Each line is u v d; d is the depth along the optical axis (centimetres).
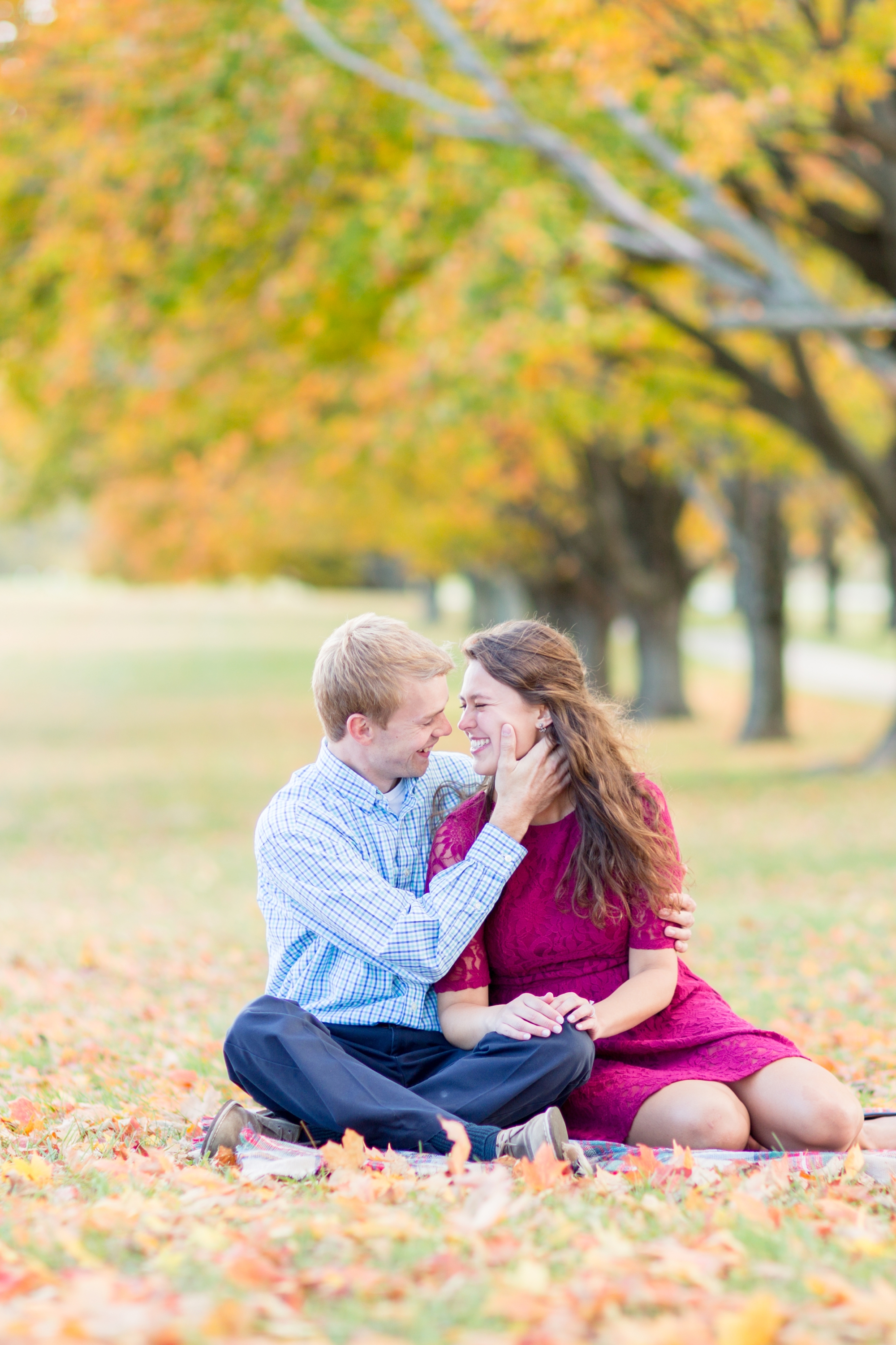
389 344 1666
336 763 447
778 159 1493
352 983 435
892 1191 372
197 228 1330
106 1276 278
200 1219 336
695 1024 433
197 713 3800
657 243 1306
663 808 436
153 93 1283
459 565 3934
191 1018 708
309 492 2842
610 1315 263
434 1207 342
